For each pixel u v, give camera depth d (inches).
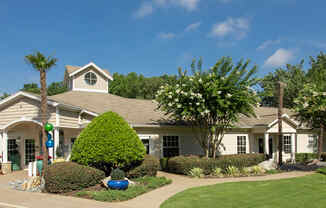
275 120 853.8
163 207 364.8
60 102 639.8
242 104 649.6
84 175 472.1
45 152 542.6
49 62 555.8
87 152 511.2
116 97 928.3
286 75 1631.4
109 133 520.7
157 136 754.8
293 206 364.8
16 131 783.1
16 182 561.0
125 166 556.4
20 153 776.3
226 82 639.8
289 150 990.4
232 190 461.1
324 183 523.5
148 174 582.6
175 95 655.8
